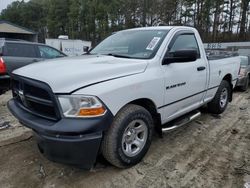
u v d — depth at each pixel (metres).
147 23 49.25
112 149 2.81
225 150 3.73
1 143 3.80
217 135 4.32
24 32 34.75
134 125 3.05
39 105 2.69
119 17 50.75
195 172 3.11
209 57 4.71
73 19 57.53
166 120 3.60
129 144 3.04
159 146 3.80
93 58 3.34
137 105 3.05
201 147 3.81
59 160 2.56
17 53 8.10
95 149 2.57
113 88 2.65
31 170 3.08
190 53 3.34
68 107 2.46
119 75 2.84
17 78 2.96
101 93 2.54
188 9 45.25
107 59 3.25
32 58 8.38
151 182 2.89
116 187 2.79
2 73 5.29
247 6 42.53
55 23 64.62
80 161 2.55
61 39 23.59
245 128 4.72
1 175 2.98
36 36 36.53
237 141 4.08
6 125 4.52
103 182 2.87
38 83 2.58
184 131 4.46
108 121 2.60
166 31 3.71
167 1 46.97
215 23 42.94
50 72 2.67
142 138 3.21
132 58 3.35
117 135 2.79
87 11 54.16
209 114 5.51
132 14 50.25
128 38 3.89
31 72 2.80
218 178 3.00
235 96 7.97
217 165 3.29
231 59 5.49
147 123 3.18
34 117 2.71
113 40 4.12
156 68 3.25
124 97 2.77
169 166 3.23
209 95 4.78
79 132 2.41
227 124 4.91
